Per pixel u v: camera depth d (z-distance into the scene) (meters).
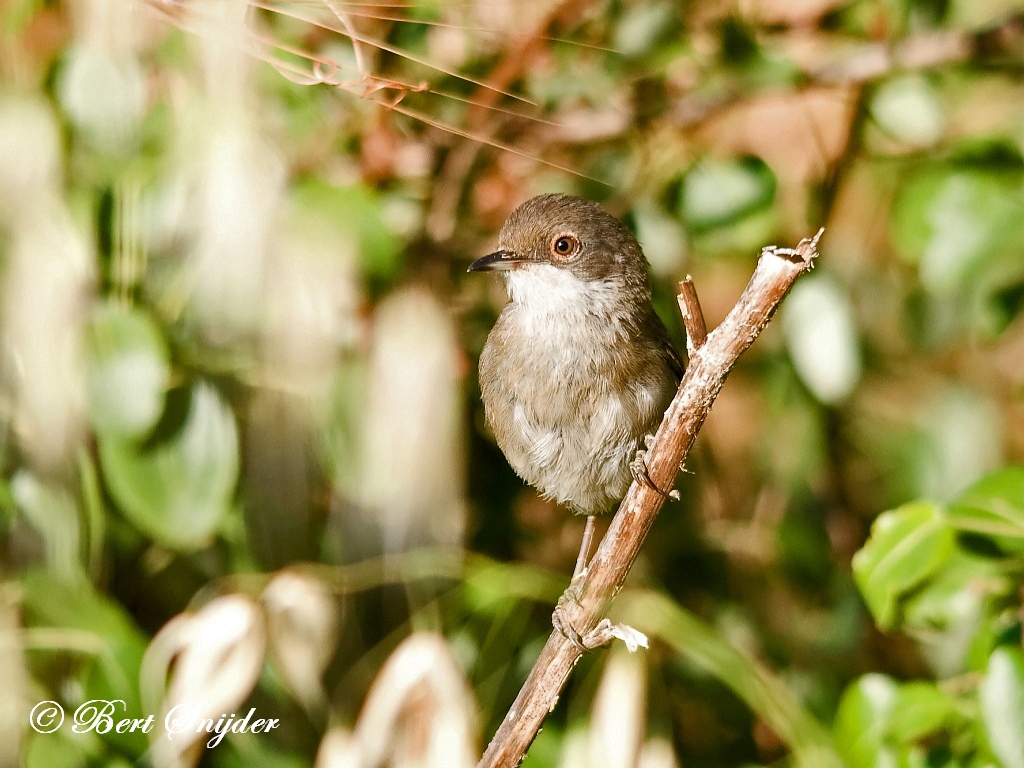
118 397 8.73
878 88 10.98
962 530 8.57
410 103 10.54
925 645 11.80
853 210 11.90
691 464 11.80
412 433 9.75
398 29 10.58
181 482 8.98
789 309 10.96
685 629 9.76
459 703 8.86
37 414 8.98
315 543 10.07
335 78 8.66
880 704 8.58
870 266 12.03
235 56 9.07
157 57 9.13
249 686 8.97
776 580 11.77
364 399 9.70
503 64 10.62
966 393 12.46
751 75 11.07
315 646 9.57
